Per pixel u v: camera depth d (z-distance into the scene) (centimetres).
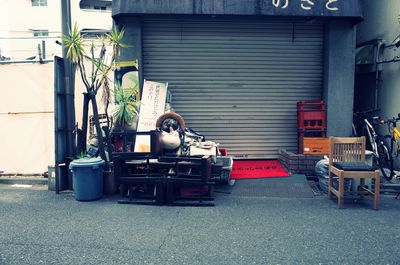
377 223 478
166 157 573
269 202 579
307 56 809
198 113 806
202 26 792
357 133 859
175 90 802
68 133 676
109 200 595
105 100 675
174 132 643
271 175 716
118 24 770
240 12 727
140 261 361
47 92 732
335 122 784
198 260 364
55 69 647
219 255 376
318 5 730
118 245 402
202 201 577
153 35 790
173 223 477
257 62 803
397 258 370
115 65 704
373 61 848
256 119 811
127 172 600
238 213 522
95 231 446
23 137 741
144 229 454
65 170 666
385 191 649
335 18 752
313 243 409
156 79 800
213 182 568
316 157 718
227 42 797
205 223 477
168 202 563
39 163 744
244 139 813
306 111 750
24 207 552
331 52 777
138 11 720
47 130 738
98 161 596
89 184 586
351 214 518
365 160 638
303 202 580
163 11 722
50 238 423
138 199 590
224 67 801
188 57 797
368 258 370
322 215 512
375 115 827
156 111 723
